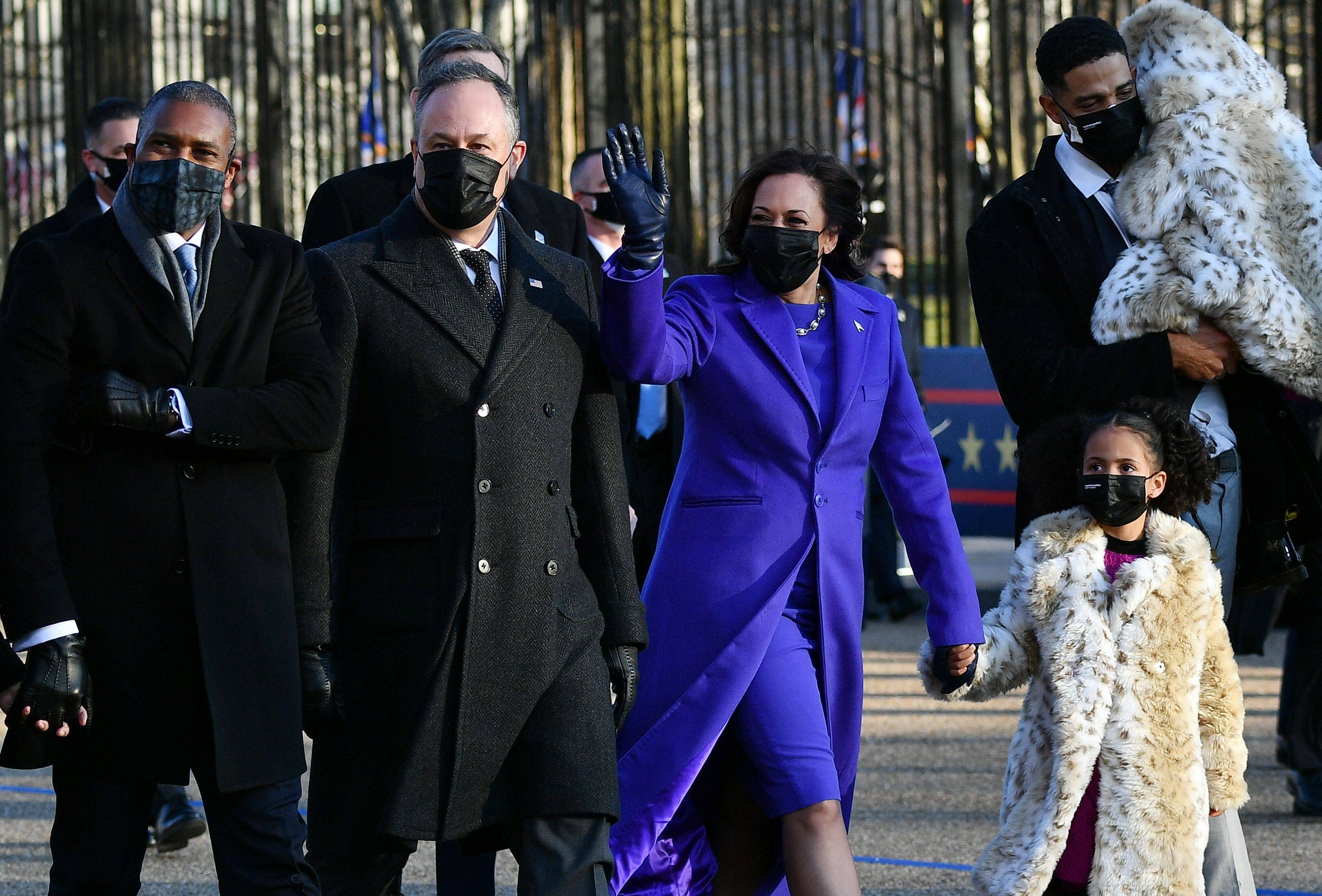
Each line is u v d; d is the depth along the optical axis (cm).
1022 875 1307
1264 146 1456
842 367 1325
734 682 1266
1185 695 1330
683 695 1276
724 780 1353
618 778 1285
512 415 1184
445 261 1206
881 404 1345
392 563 1172
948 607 1345
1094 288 1475
